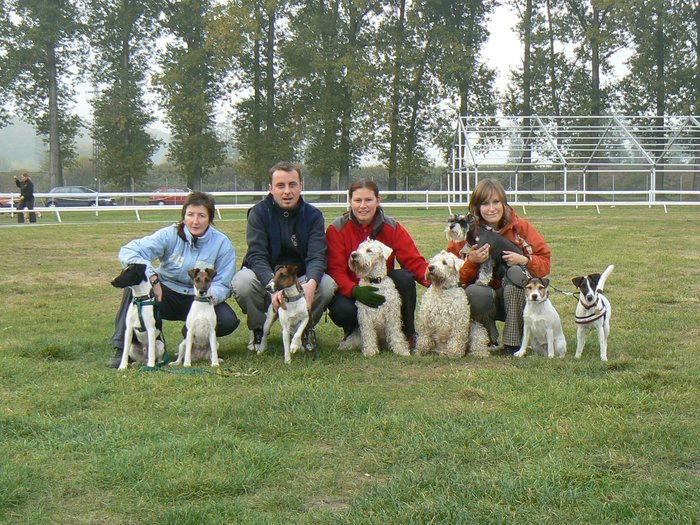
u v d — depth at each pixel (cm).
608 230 1900
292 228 684
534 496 352
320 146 4394
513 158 3188
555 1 4644
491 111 4644
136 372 600
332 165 4422
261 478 381
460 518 330
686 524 323
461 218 716
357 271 672
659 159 3234
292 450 421
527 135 3250
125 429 450
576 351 652
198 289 622
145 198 4559
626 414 469
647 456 401
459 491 359
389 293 679
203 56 4406
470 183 3406
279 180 666
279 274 623
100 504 355
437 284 666
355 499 356
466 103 4656
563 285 1043
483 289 690
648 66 4556
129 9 4612
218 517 336
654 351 655
